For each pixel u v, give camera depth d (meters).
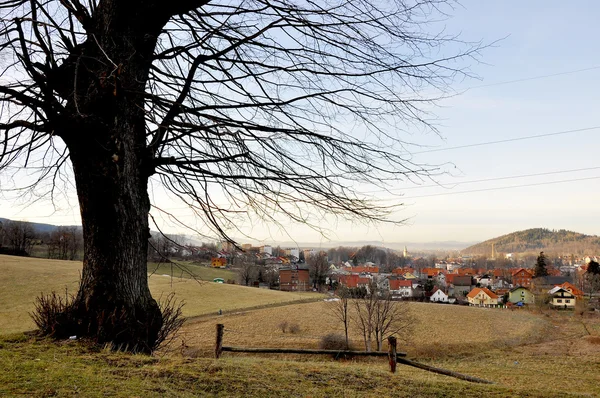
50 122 5.82
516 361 29.67
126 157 6.26
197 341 29.19
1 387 4.52
